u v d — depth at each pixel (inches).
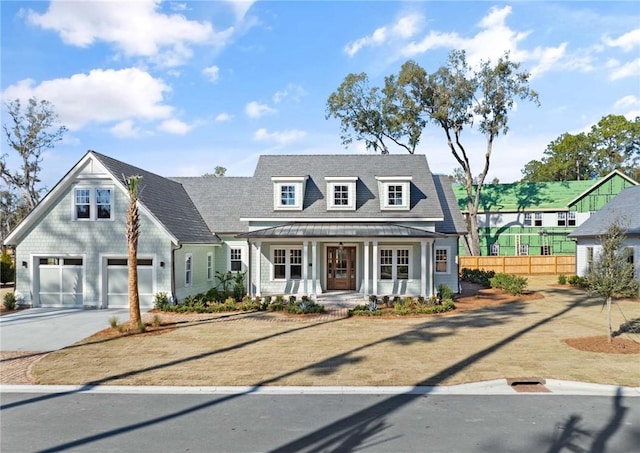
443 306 748.6
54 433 278.4
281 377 389.7
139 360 448.5
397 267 920.3
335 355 463.2
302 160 1050.1
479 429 280.8
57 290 809.5
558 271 1508.4
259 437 270.7
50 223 804.6
